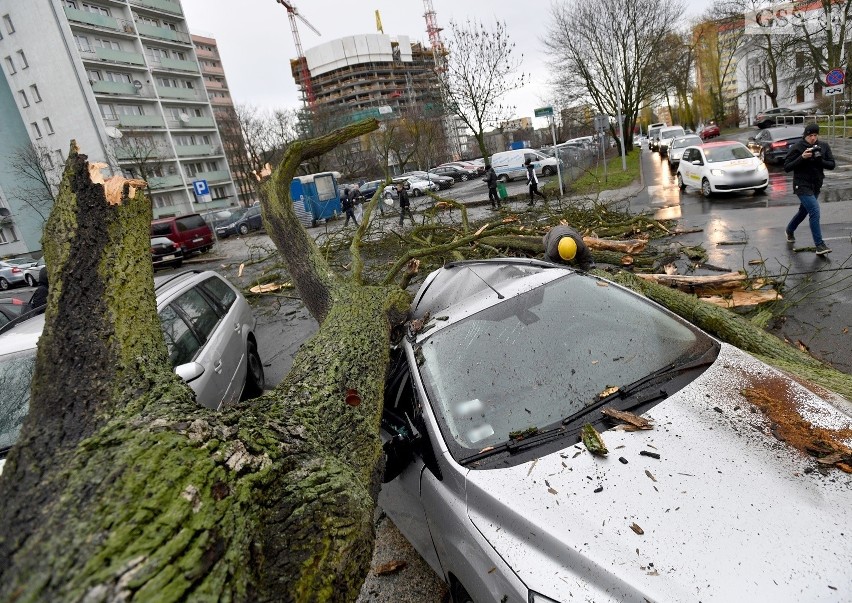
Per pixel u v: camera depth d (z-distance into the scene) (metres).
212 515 1.46
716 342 2.46
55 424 1.78
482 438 2.16
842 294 5.20
